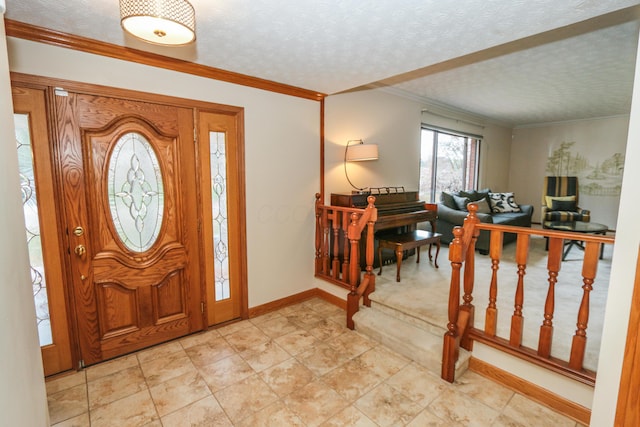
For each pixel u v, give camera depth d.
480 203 5.22
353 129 3.78
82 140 2.08
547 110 5.47
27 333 1.05
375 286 3.13
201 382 2.08
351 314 2.80
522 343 2.09
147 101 2.29
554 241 1.80
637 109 1.06
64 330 2.13
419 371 2.20
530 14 1.65
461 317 2.20
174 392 1.98
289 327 2.83
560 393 1.82
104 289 2.26
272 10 1.62
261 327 2.83
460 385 2.06
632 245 1.10
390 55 2.22
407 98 4.48
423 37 1.93
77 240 2.12
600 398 1.24
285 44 2.04
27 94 1.88
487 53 2.93
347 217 3.09
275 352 2.43
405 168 4.61
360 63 2.39
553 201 5.80
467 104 5.03
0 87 0.92
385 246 3.47
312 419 1.77
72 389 2.00
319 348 2.49
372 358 2.35
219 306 2.85
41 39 1.88
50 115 1.96
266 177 3.00
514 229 1.96
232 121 2.75
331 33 1.89
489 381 2.11
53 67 1.94
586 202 6.35
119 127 2.21
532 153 6.97
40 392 1.16
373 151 3.46
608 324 1.19
